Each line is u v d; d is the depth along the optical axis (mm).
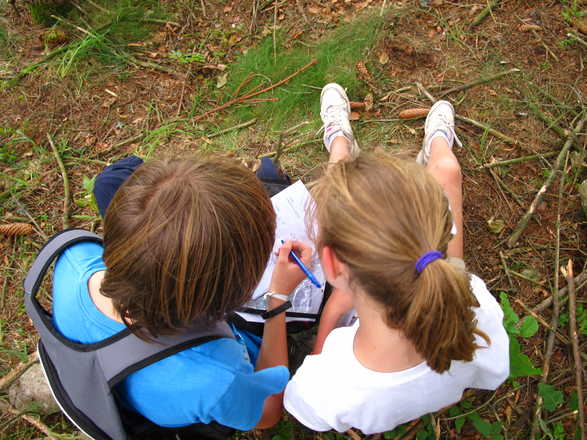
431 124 2113
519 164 2170
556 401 1613
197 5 2748
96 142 2361
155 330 882
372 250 820
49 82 2506
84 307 976
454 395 1228
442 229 837
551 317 1846
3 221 2150
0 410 1749
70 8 2715
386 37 2535
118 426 967
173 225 779
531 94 2322
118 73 2545
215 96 2480
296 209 1580
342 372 1086
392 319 864
